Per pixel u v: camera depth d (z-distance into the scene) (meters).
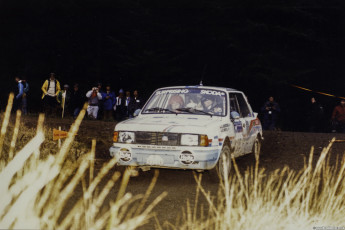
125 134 7.16
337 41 31.69
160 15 33.22
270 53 29.62
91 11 32.69
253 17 31.20
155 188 6.55
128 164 7.09
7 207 2.87
